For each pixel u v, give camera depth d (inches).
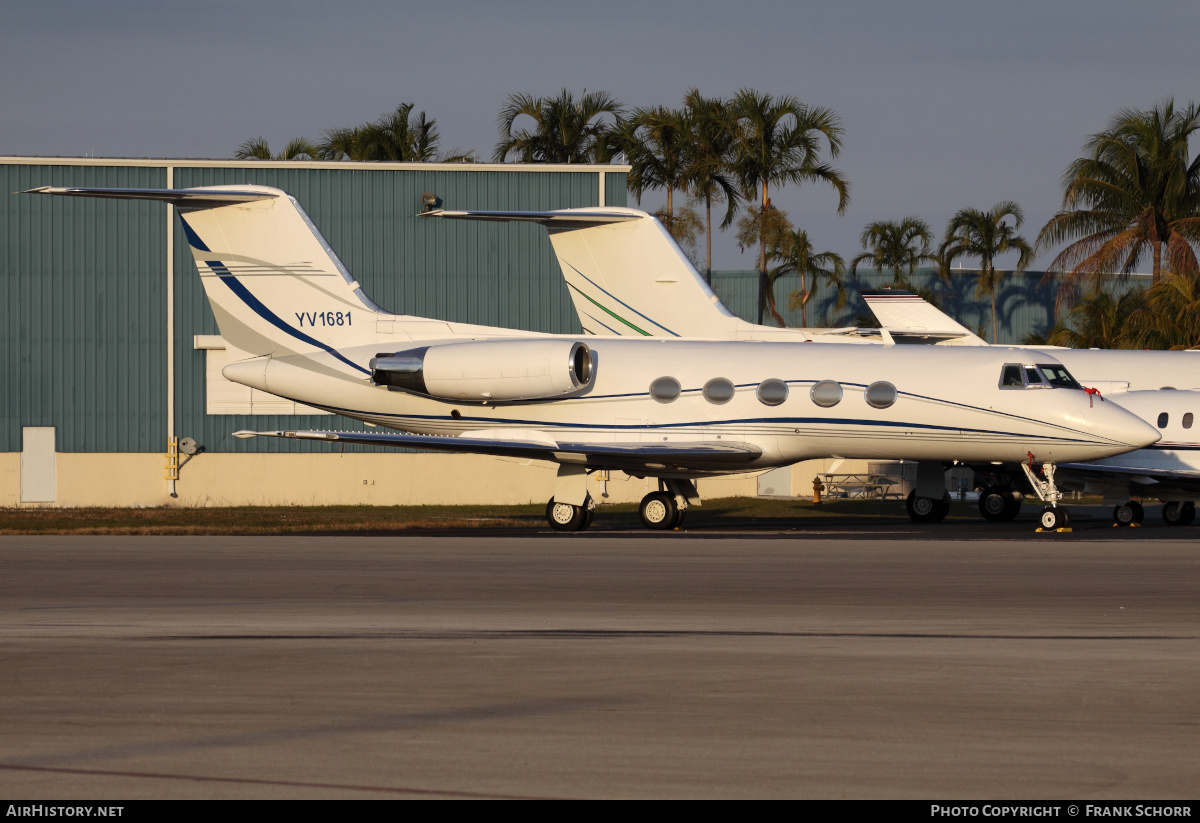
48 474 5561.0
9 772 1020.5
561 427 3860.7
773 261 7760.8
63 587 2121.1
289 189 5644.7
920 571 2362.2
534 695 1285.7
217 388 5620.1
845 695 1288.1
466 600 1961.1
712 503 5748.0
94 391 5570.9
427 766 1038.4
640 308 4284.0
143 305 5580.7
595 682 1346.0
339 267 3988.7
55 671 1400.1
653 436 3769.7
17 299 5546.3
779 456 3774.6
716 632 1659.7
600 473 5792.3
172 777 1008.2
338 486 5689.0
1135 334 6250.0
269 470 5654.5
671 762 1050.7
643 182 7514.8
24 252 5551.2
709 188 7322.8
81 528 3858.3
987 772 1027.3
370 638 1610.5
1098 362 4399.6
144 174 5575.8
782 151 7273.6
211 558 2608.3
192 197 3900.1
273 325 4013.3
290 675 1380.4
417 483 5723.4
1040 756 1072.2
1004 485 4328.3
